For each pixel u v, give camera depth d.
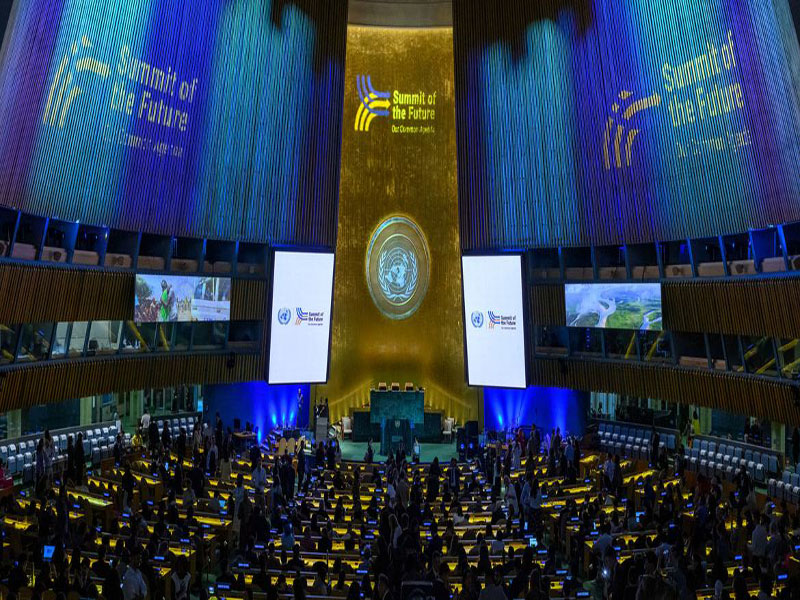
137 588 9.20
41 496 14.41
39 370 19.31
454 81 26.75
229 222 24.27
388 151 28.67
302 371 25.47
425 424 27.14
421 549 11.90
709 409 23.72
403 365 28.48
